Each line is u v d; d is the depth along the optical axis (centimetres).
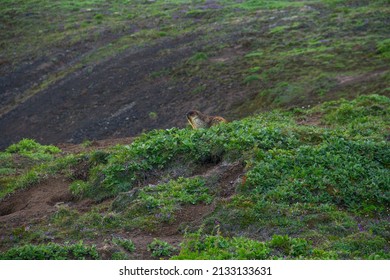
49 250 1189
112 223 1345
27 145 2398
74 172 1742
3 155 2203
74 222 1388
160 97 3859
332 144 1567
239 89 3588
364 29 4278
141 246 1237
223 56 4322
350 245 1193
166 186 1474
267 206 1323
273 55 4075
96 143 2458
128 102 3928
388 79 2991
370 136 1727
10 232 1374
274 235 1202
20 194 1686
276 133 1645
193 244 1198
